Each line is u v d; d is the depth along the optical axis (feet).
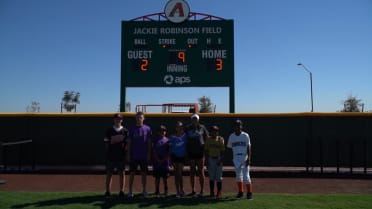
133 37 53.31
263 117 47.65
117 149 31.58
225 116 47.73
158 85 52.95
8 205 27.89
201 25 53.06
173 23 53.16
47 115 48.62
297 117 47.24
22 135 48.47
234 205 28.04
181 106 74.23
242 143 31.81
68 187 36.78
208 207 27.45
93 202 28.99
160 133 32.71
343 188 36.45
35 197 30.63
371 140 45.93
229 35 52.90
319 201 29.27
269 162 47.32
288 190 35.58
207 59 52.85
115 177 41.98
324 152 46.44
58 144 48.42
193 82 52.80
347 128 46.34
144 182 31.68
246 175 31.24
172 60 53.11
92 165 48.11
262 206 27.68
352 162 45.60
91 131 48.47
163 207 27.48
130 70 53.16
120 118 32.07
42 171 45.27
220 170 31.65
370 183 39.11
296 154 47.01
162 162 32.27
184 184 38.50
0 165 48.19
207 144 31.96
